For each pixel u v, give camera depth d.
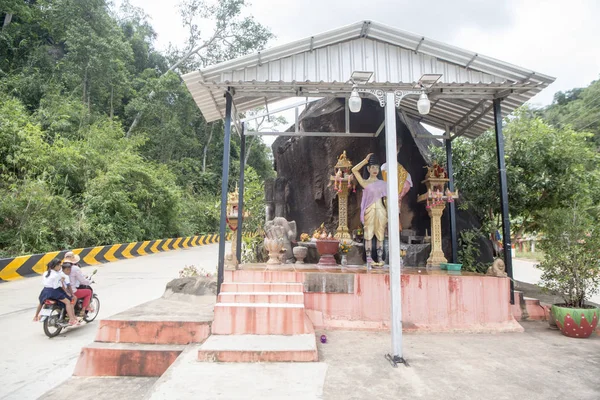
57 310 5.98
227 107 6.00
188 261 15.05
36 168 13.16
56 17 21.30
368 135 7.74
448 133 8.20
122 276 11.27
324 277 5.64
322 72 6.04
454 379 3.67
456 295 5.61
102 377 4.42
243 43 28.61
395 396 3.27
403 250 6.61
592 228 5.57
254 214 9.35
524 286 9.09
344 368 3.93
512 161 8.52
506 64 5.96
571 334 5.19
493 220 9.14
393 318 4.21
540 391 3.41
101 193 15.49
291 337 4.62
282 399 3.18
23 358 4.96
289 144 9.81
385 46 6.21
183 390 3.32
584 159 8.64
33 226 11.84
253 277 5.74
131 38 28.34
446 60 6.20
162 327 4.85
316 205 8.91
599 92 34.16
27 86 18.94
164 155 26.83
